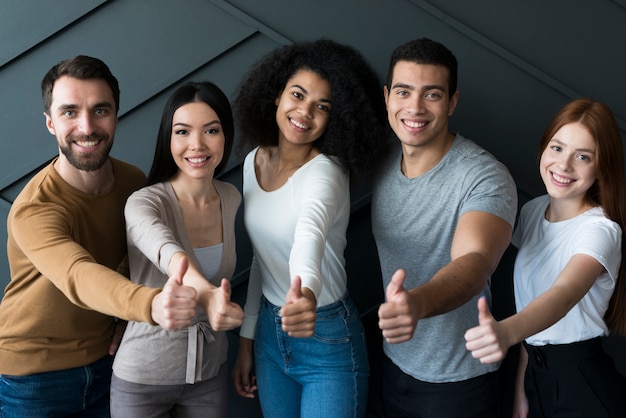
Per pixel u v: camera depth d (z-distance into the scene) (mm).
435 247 1706
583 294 1485
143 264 1626
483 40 2010
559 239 1673
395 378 1859
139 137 2162
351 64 1727
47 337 1693
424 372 1774
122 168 1797
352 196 2143
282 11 2066
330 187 1664
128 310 1284
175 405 1771
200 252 1685
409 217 1725
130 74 2121
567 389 1664
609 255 1565
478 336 1204
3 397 1715
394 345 1841
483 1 2008
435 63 1609
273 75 1777
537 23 2002
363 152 1760
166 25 2092
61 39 2102
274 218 1733
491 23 2018
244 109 1834
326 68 1695
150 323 1272
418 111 1614
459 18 2025
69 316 1684
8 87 2119
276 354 1828
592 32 1988
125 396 1646
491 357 1205
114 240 1737
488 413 1785
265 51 2096
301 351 1769
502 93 2051
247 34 2072
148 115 2150
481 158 1642
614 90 2008
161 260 1457
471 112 2072
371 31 2055
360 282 2219
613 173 1608
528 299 1763
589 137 1583
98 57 2111
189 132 1594
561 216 1698
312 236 1538
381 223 1800
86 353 1748
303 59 1721
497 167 1623
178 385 1667
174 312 1222
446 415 1779
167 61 2111
